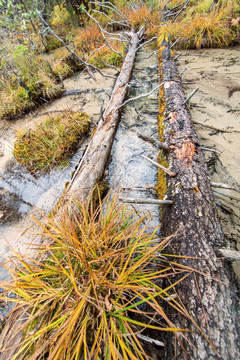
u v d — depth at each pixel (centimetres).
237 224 191
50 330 121
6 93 423
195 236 147
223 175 231
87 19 746
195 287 127
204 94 351
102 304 126
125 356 104
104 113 310
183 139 222
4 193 255
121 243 163
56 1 775
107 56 527
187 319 119
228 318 112
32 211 229
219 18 479
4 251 194
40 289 135
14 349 118
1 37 500
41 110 399
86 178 213
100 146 251
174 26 532
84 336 109
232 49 471
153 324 141
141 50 560
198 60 453
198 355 105
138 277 138
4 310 156
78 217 172
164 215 188
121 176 251
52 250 156
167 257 155
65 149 290
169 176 200
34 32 684
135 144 291
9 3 400
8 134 354
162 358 127
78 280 136
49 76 466
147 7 655
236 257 128
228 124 292
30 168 282
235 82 370
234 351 102
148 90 398
